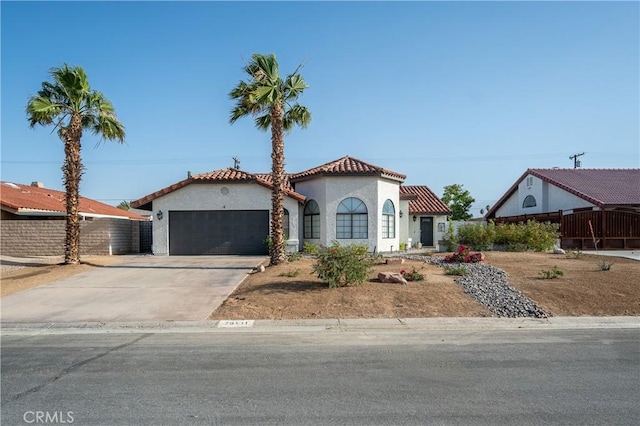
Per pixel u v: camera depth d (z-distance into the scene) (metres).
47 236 20.27
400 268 14.09
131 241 22.92
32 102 14.89
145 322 8.66
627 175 31.03
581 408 4.52
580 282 11.27
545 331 7.95
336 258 10.96
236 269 15.04
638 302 9.61
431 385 5.21
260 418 4.32
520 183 33.69
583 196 26.00
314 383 5.30
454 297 10.05
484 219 40.47
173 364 6.10
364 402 4.70
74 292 11.41
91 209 28.27
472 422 4.20
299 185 23.33
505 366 5.93
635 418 4.29
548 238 19.41
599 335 7.64
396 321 8.57
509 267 13.92
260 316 8.98
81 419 4.34
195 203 20.53
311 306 9.46
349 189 21.42
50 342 7.38
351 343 7.18
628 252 21.69
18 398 4.89
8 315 9.22
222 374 5.66
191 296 10.85
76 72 15.46
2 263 16.75
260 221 20.56
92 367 5.99
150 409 4.57
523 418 4.29
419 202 29.80
